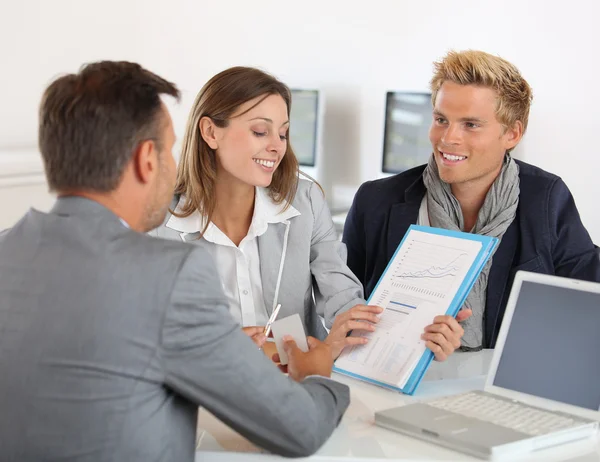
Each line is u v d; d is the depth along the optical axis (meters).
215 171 1.95
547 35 3.77
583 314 1.48
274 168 1.91
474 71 1.85
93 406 1.13
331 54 4.59
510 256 1.97
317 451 1.32
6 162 4.00
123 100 1.21
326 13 4.57
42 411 1.14
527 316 1.55
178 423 1.22
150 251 1.19
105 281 1.16
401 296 1.72
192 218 1.97
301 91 4.40
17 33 4.12
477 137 1.87
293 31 4.70
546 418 1.42
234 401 1.21
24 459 1.15
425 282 1.70
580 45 3.66
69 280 1.17
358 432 1.41
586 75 3.65
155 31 4.60
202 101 1.90
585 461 1.29
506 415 1.43
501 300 1.96
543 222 1.98
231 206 1.98
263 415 1.23
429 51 4.21
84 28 4.37
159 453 1.17
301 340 1.63
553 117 3.79
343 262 2.04
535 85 3.84
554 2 3.73
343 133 4.62
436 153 1.93
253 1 4.73
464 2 4.05
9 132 4.16
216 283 1.21
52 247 1.20
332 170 4.71
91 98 1.20
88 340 1.14
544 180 2.02
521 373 1.53
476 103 1.84
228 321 1.22
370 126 4.49
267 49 4.78
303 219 2.03
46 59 4.26
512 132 1.92
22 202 4.14
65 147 1.21
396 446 1.35
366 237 2.15
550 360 1.50
